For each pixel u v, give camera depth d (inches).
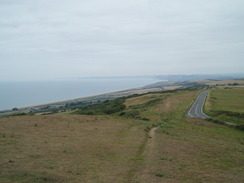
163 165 671.1
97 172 570.9
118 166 634.2
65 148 799.1
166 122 1920.5
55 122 1438.2
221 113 2413.9
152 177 554.9
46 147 793.6
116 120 1786.4
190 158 785.6
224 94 4421.8
